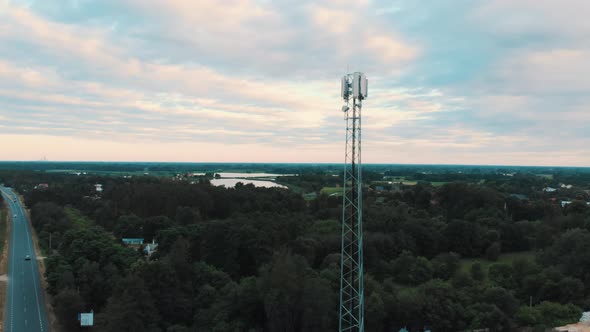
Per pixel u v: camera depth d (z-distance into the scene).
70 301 83.19
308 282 77.19
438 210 176.38
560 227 142.38
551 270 97.19
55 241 145.12
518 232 143.88
